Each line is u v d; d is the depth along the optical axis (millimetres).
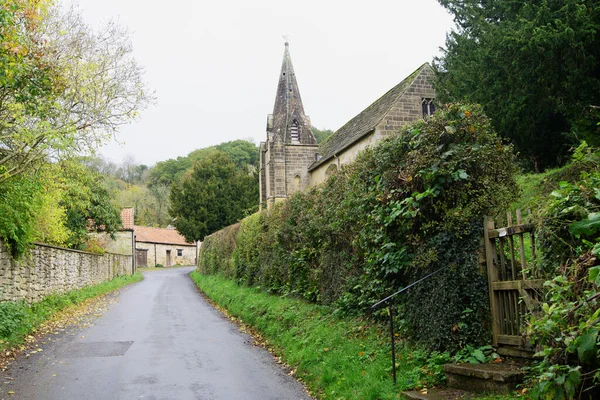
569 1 11766
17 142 12312
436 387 5773
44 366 8469
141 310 16844
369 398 5824
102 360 8945
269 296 14945
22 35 10039
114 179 71875
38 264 16047
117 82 13562
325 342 8391
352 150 27031
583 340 3652
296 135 35781
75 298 18828
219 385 7293
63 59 12578
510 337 5902
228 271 24969
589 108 12117
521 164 15258
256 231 18953
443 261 6703
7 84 10648
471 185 6691
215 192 49562
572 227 4059
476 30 17016
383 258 7668
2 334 9984
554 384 3924
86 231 30312
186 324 13516
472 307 6332
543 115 13945
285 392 6934
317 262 12336
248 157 72938
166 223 71938
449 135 6914
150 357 9219
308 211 12938
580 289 4273
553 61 12430
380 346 7473
